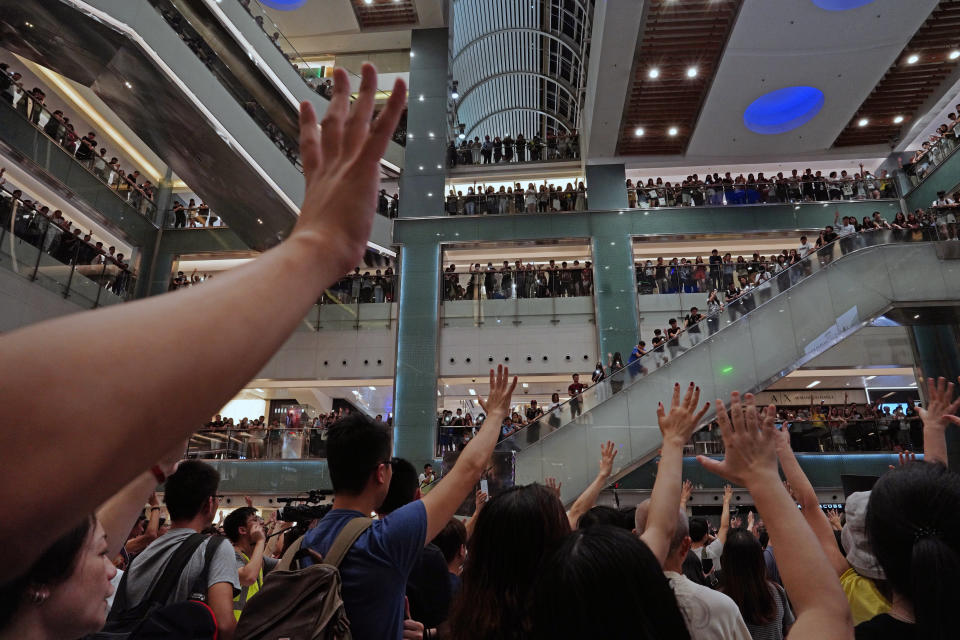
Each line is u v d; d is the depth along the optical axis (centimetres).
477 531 131
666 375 943
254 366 35
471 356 1446
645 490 1173
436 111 1630
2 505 26
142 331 31
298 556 152
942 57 1329
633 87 1417
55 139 1275
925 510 108
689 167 1667
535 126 2194
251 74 1268
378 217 1518
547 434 918
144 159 1748
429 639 197
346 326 1495
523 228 1526
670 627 82
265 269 40
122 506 126
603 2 1238
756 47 1257
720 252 1628
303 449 1267
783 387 1662
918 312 995
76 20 938
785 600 299
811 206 1512
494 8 1762
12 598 75
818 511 173
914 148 1617
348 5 1605
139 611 179
